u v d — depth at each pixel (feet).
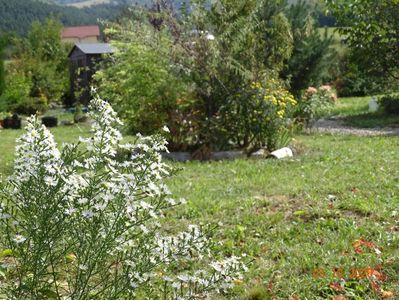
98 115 10.32
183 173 32.63
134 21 43.98
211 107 42.04
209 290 10.32
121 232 9.75
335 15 27.99
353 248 16.67
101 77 52.06
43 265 10.14
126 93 42.57
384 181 26.71
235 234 18.85
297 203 23.16
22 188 9.71
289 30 46.80
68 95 124.67
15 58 130.00
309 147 43.04
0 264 12.25
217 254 16.65
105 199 9.52
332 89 103.45
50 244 10.09
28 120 10.18
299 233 18.85
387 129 60.08
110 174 9.93
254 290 13.57
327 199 23.39
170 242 10.30
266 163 35.12
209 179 30.19
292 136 47.26
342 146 42.55
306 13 77.66
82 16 302.45
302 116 56.90
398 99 75.51
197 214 21.71
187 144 41.83
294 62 78.18
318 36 80.02
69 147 10.21
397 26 55.52
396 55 69.00
